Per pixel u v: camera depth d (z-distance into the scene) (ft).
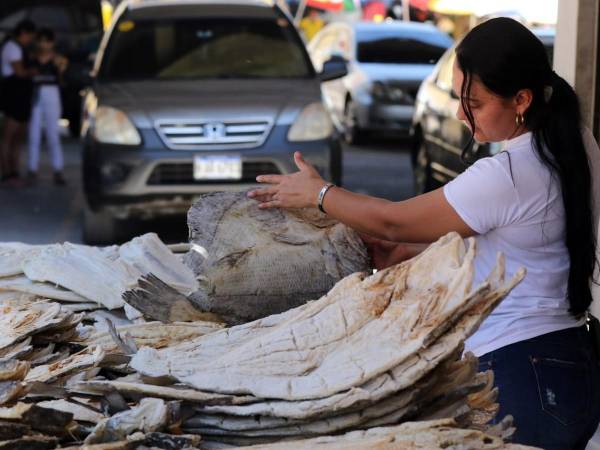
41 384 12.71
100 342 15.71
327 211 15.88
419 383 12.41
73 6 97.71
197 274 16.58
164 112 46.62
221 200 16.76
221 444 12.49
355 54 90.12
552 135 14.90
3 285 18.30
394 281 13.04
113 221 48.57
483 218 14.97
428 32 92.32
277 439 12.37
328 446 11.73
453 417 12.77
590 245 15.39
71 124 96.84
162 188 46.32
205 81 49.24
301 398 12.14
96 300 17.95
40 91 68.13
